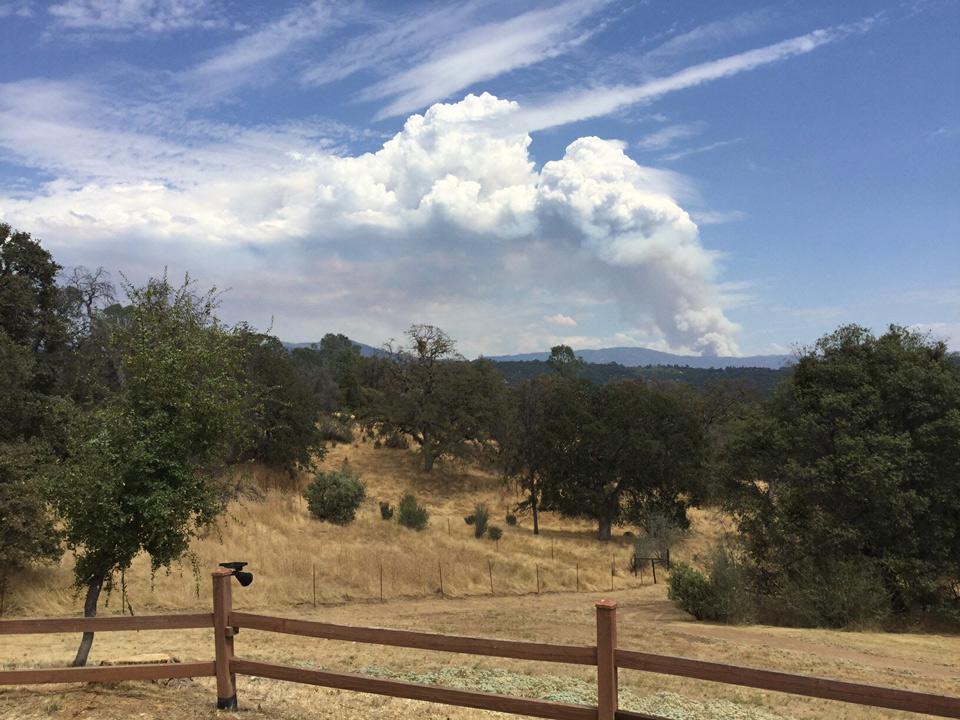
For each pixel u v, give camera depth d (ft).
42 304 111.04
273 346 162.71
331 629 21.86
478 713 26.86
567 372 362.12
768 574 90.17
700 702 33.24
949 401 87.30
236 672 24.25
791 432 94.32
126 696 25.72
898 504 82.43
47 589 65.46
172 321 31.76
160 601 67.62
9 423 87.10
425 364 213.87
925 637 73.82
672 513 161.68
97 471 29.27
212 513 31.35
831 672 45.70
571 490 163.94
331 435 232.94
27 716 23.54
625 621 73.56
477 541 128.98
